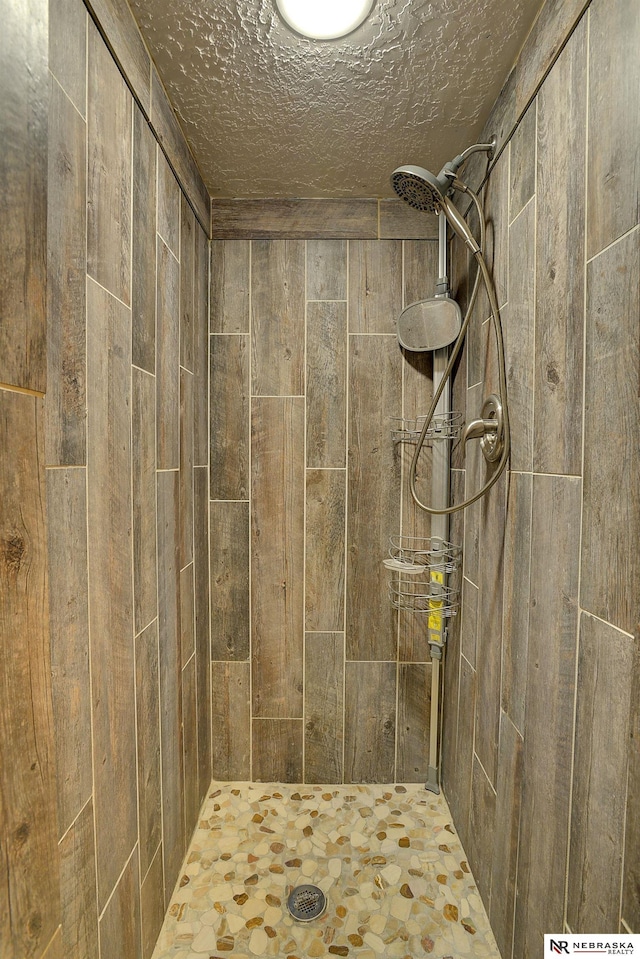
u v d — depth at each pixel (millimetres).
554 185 845
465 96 1112
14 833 498
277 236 1566
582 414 757
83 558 753
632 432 630
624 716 640
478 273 1193
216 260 1571
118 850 886
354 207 1562
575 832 762
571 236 787
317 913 1161
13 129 487
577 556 769
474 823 1262
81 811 745
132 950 949
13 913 491
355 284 1573
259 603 1620
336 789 1615
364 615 1617
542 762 877
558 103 827
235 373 1590
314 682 1629
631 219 627
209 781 1608
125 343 913
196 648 1450
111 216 845
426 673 1623
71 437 715
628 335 636
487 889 1160
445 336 1428
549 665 854
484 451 1161
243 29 926
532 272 938
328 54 988
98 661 807
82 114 736
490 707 1152
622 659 647
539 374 906
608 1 673
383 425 1595
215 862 1316
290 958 1061
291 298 1577
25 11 500
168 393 1177
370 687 1628
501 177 1105
